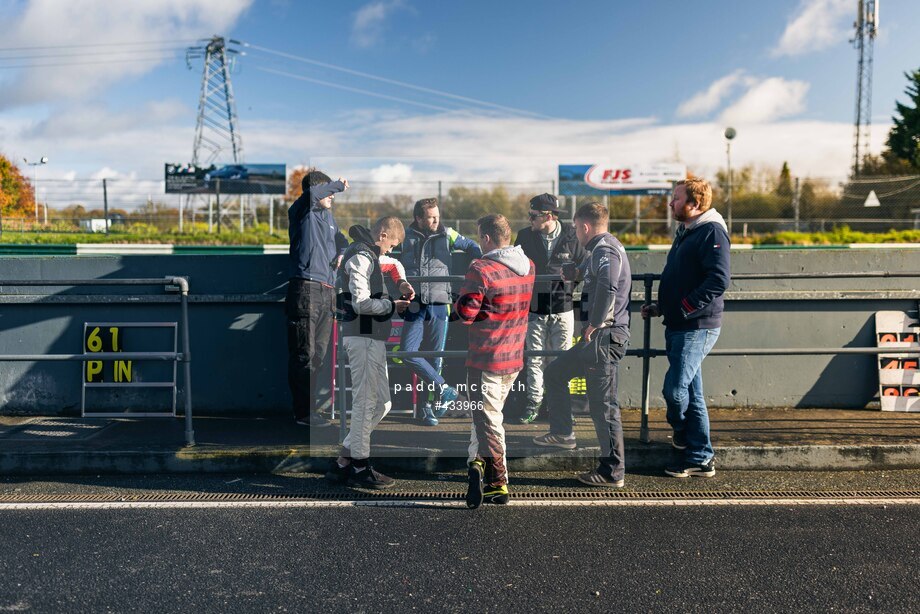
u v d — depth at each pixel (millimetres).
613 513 4664
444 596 3504
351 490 5141
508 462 5539
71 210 24766
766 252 6910
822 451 5555
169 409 6797
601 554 4004
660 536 4266
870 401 6938
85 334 6781
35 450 5484
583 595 3516
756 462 5574
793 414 6656
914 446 5570
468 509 4750
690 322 5203
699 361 5273
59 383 6809
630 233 30406
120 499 4938
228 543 4160
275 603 3430
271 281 6758
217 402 6820
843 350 5703
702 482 5305
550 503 4867
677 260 5227
